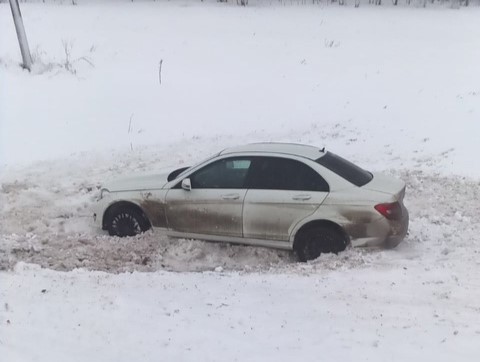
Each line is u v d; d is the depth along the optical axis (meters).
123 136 15.12
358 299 6.71
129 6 31.64
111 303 6.44
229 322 6.03
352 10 31.22
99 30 25.53
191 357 5.21
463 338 5.55
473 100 15.94
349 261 8.15
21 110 16.52
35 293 6.71
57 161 13.52
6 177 12.56
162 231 9.34
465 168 12.03
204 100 17.69
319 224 8.55
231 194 8.87
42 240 9.52
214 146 14.45
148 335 5.63
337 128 15.28
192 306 6.50
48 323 5.83
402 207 8.61
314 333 5.76
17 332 5.58
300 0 34.34
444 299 6.62
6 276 7.39
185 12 29.84
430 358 5.16
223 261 8.93
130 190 9.51
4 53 21.33
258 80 19.45
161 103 17.39
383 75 19.52
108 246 9.17
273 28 26.58
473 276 7.32
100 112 16.62
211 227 9.03
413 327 5.87
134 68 20.48
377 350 5.35
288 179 8.73
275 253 8.92
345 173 8.74
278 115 16.48
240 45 23.62
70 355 5.18
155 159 13.66
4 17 27.16
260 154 8.93
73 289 6.92
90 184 12.26
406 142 13.85
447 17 29.53
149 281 7.43
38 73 19.42
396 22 28.14
